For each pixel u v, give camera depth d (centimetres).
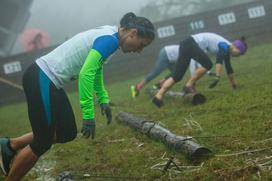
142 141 537
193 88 768
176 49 923
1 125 885
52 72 358
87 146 570
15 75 1403
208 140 484
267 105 596
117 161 471
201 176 379
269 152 415
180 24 1484
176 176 397
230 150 438
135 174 424
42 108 355
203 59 751
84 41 359
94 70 348
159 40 1471
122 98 995
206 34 792
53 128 363
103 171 451
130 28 361
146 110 755
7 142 386
